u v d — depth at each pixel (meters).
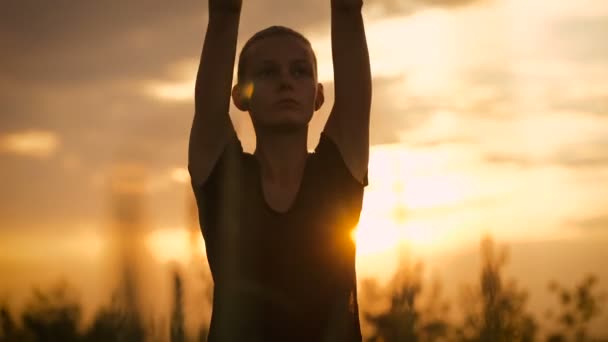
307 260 3.02
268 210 3.02
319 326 2.88
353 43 3.28
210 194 3.04
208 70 3.01
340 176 3.19
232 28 3.00
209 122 3.02
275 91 3.10
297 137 3.15
